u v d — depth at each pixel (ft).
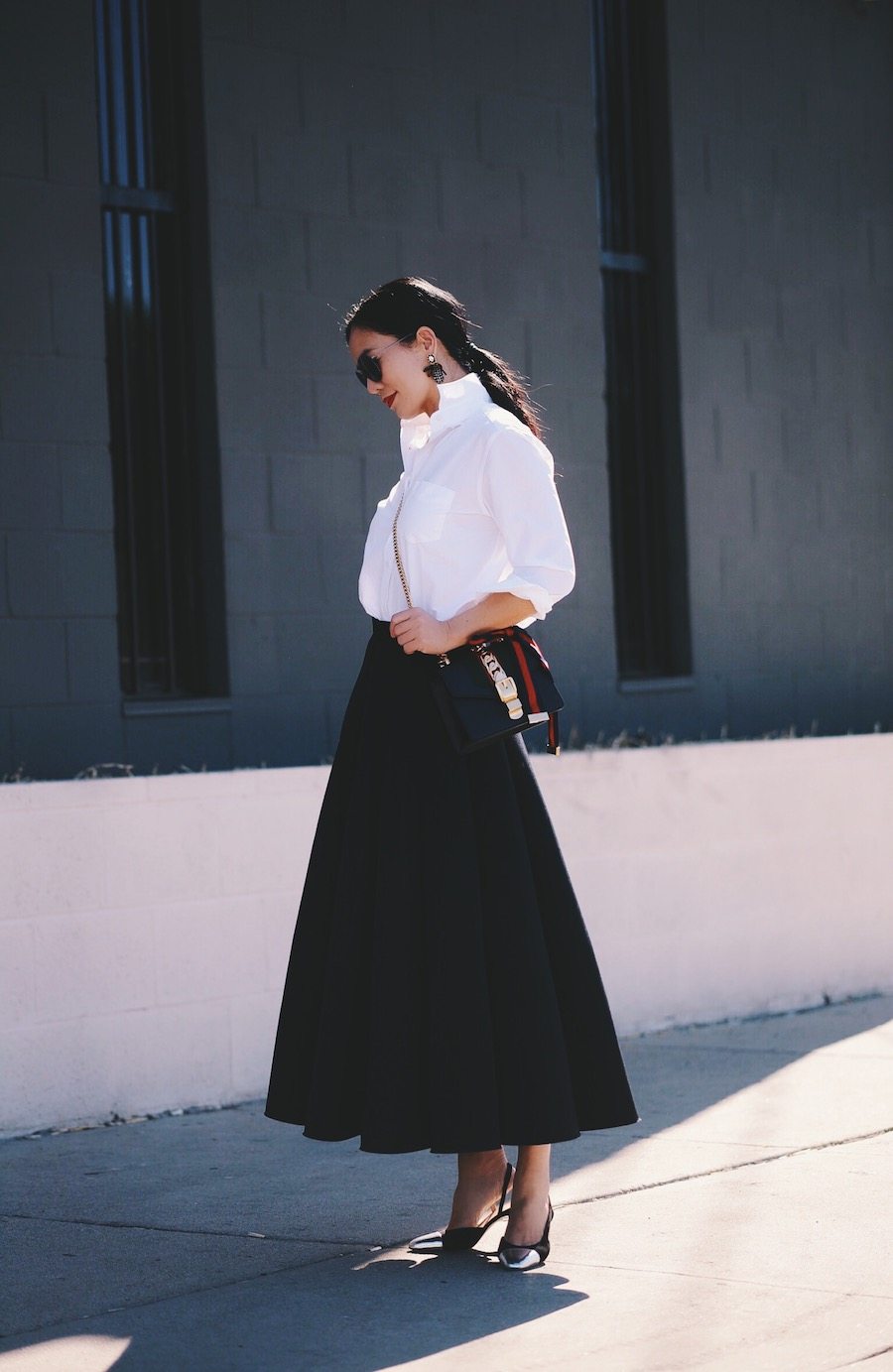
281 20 22.50
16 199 20.33
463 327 11.07
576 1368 8.81
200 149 21.81
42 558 20.44
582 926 10.94
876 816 23.25
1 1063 15.26
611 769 20.20
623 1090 10.88
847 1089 16.47
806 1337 9.23
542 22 25.30
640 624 27.09
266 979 17.10
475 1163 11.16
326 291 22.88
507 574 10.82
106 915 15.96
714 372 27.61
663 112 27.09
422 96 23.91
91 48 20.93
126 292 21.75
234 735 21.98
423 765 10.62
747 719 27.84
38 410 20.44
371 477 23.26
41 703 20.40
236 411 22.03
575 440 25.59
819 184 29.30
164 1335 9.53
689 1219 11.80
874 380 30.12
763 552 28.22
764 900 21.77
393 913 10.54
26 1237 11.87
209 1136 15.33
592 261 25.84
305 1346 9.27
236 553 22.02
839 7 29.76
